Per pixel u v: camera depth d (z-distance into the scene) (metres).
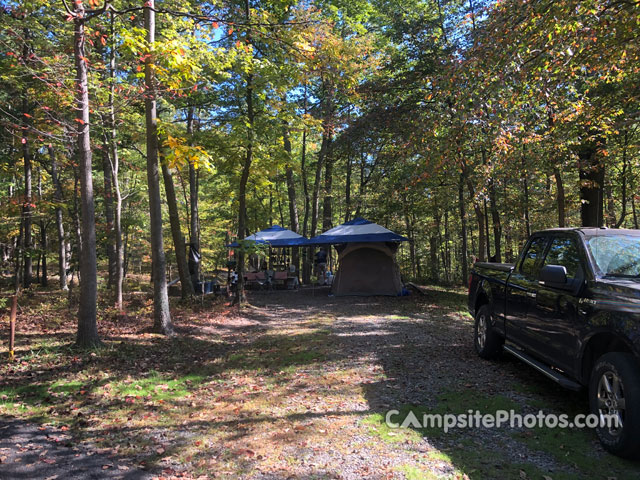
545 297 4.41
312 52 7.81
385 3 20.06
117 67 10.59
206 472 3.29
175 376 6.06
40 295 15.59
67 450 3.73
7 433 4.03
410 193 20.16
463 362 6.12
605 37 6.01
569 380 3.99
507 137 5.94
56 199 16.42
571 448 3.41
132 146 14.95
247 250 12.61
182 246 13.62
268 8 12.70
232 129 11.45
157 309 8.75
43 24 10.54
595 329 3.51
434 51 14.50
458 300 14.01
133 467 3.41
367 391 5.04
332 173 28.92
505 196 16.58
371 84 16.30
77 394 5.21
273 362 6.71
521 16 5.64
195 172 19.50
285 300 15.22
